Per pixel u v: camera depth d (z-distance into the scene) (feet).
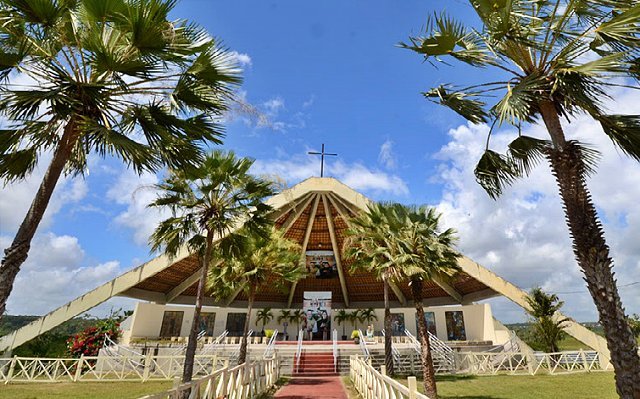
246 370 28.50
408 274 34.60
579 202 17.21
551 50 18.57
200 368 52.60
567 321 59.93
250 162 35.83
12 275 15.12
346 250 52.08
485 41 20.11
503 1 18.79
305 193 74.13
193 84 21.79
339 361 58.13
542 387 38.83
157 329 82.12
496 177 26.63
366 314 99.66
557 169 18.35
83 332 68.33
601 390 36.11
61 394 35.09
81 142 19.69
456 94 22.95
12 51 17.20
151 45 18.26
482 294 79.97
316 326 82.69
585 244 16.56
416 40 20.90
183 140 21.53
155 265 70.23
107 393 35.68
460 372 56.90
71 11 18.24
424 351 33.47
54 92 16.37
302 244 94.58
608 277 15.97
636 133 18.67
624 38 16.85
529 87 17.56
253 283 52.39
